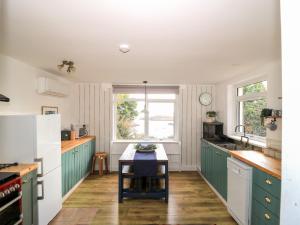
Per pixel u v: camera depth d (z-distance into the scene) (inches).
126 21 65.0
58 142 115.3
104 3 54.4
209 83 196.1
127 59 110.6
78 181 157.8
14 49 93.8
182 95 203.2
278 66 111.7
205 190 150.7
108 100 201.2
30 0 53.3
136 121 209.2
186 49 92.8
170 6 55.8
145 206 124.3
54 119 110.7
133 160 126.8
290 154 21.8
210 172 159.3
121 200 128.9
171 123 209.9
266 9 57.5
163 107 208.7
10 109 108.6
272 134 112.2
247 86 158.4
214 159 149.3
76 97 200.1
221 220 108.3
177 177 180.7
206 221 107.5
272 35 76.4
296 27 21.2
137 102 208.2
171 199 134.4
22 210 83.1
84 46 89.1
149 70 138.7
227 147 142.1
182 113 203.6
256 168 89.9
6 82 105.3
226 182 125.3
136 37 78.5
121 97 208.2
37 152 94.0
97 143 202.4
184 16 61.6
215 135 179.9
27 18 63.2
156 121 209.5
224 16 61.7
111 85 200.4
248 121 156.9
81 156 163.2
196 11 58.6
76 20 64.4
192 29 71.2
